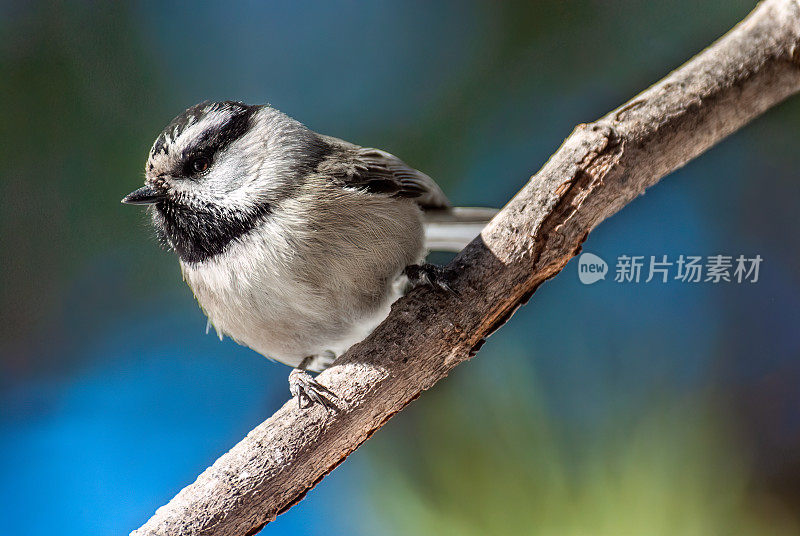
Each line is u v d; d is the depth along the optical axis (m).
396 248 2.38
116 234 2.42
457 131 2.42
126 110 2.42
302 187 2.38
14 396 2.44
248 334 2.39
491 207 2.42
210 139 2.38
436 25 2.43
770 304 2.42
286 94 2.43
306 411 2.36
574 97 2.42
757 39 2.36
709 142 2.36
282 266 2.38
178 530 2.35
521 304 2.36
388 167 2.39
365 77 2.43
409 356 2.36
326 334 2.39
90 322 2.44
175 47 2.42
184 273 2.39
